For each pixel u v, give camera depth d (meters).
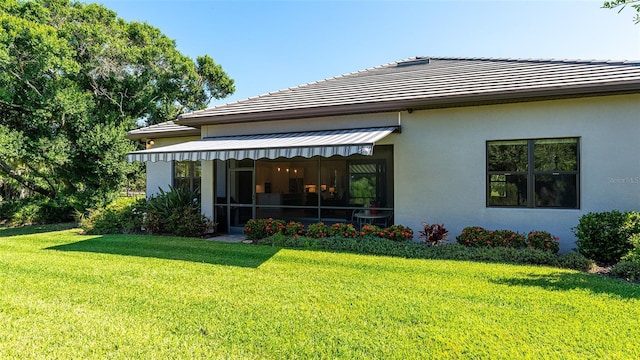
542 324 6.96
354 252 13.78
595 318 7.21
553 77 14.29
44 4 31.19
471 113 15.15
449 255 12.71
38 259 12.84
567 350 5.99
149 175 24.69
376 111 16.50
